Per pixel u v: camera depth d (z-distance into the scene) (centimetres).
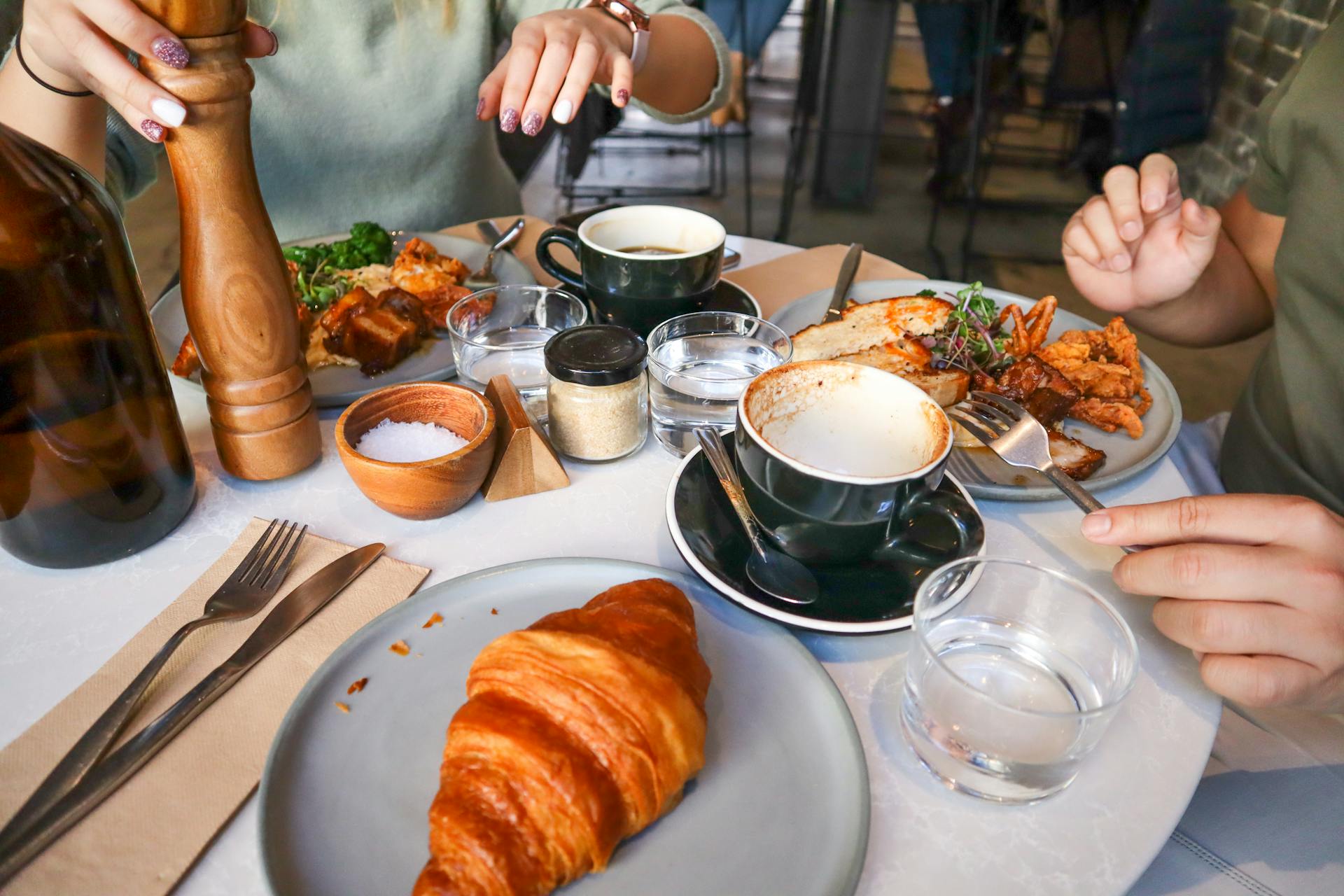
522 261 125
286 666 62
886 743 60
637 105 155
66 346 62
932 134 468
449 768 49
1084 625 62
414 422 82
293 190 161
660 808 50
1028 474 88
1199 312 126
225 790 54
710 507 76
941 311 107
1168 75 370
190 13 59
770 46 618
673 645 55
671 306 100
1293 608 62
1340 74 108
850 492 61
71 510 67
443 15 153
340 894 48
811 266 134
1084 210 115
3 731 58
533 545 77
